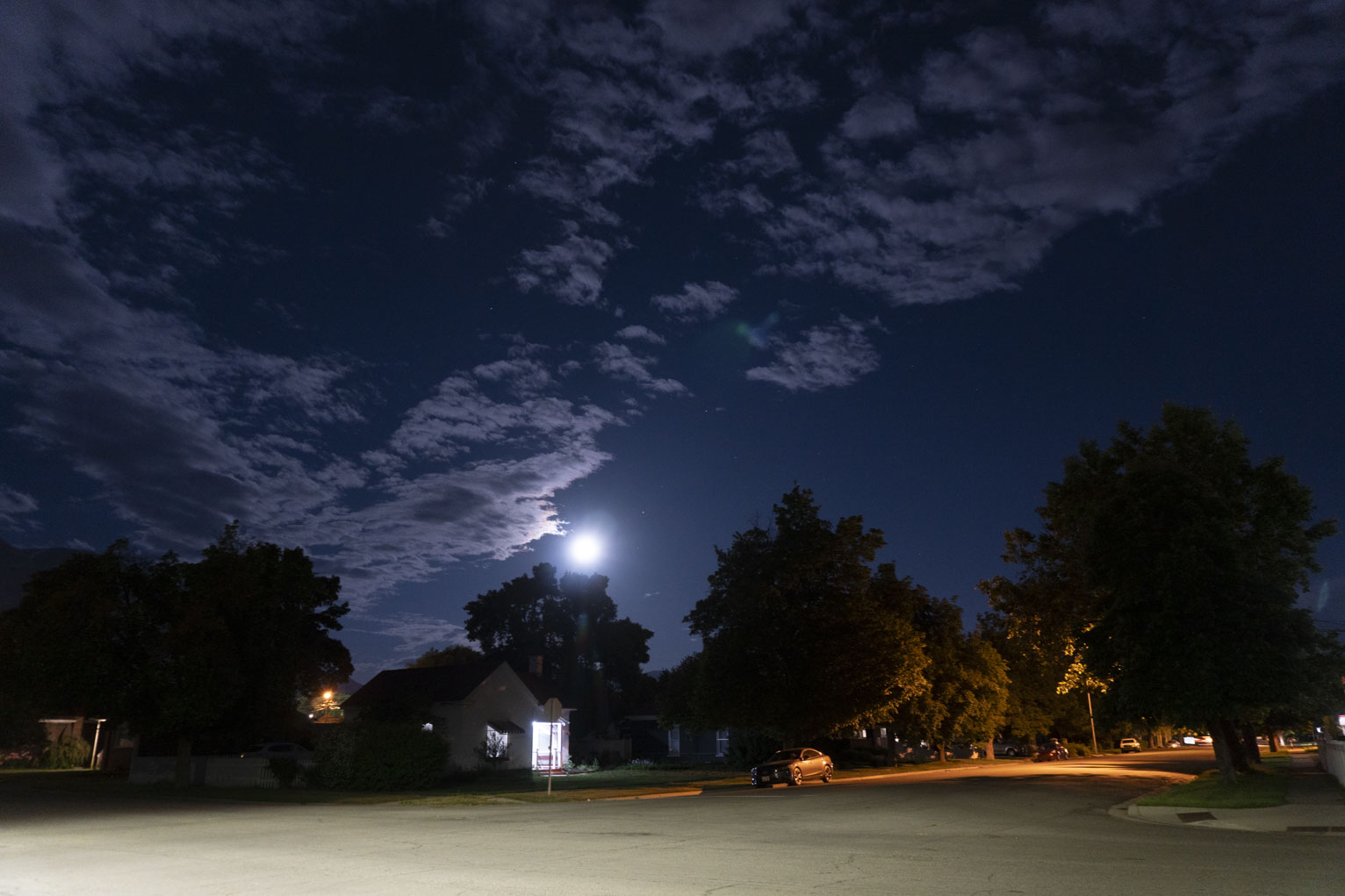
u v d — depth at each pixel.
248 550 37.47
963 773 45.34
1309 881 10.66
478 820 20.48
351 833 17.27
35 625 34.59
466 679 54.00
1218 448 31.88
